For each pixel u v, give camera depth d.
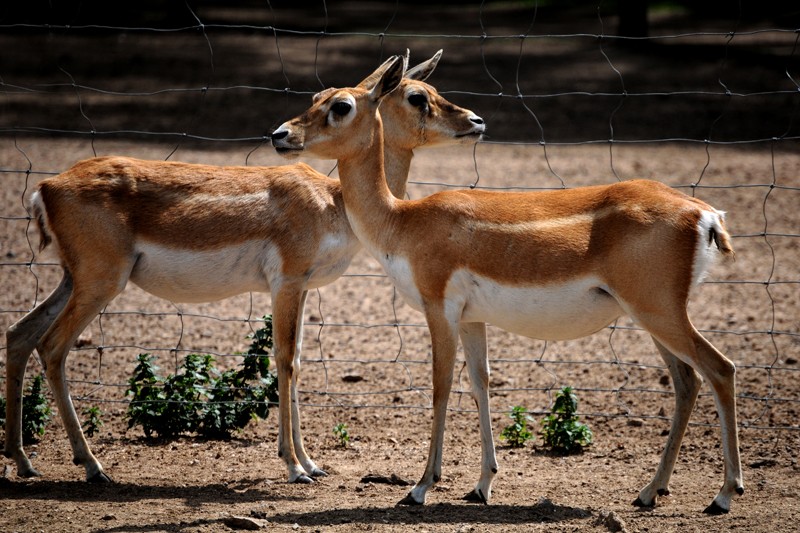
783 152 37.91
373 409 16.91
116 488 13.02
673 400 17.19
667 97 46.66
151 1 77.88
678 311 11.61
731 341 20.12
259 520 11.35
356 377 18.17
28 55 56.16
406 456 14.74
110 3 74.25
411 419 16.50
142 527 11.21
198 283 14.03
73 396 16.72
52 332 13.36
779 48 57.59
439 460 12.45
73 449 13.36
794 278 24.31
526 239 12.14
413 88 14.81
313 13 80.56
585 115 43.59
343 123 12.81
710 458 14.55
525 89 48.44
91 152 34.84
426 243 12.51
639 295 11.66
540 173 33.94
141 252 13.70
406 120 14.88
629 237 11.67
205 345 19.48
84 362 18.41
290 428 13.66
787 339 20.22
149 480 13.45
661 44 60.38
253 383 16.98
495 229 12.28
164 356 18.81
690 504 12.41
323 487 13.26
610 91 47.56
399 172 15.16
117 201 13.53
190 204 13.79
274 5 86.00
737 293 23.64
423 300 12.64
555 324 12.33
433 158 37.09
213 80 49.94
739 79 49.38
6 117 41.06
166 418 15.42
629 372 18.56
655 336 11.75
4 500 12.33
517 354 19.69
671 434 12.46
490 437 12.68
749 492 12.88
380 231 12.94
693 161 36.22
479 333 12.90
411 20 76.25
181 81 49.56
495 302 12.32
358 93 12.91
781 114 42.75
